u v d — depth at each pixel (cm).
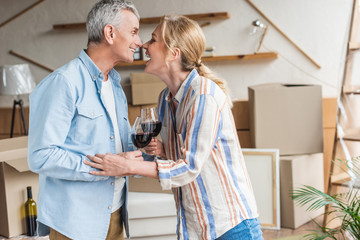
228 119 200
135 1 508
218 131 197
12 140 333
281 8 480
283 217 410
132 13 203
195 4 498
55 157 187
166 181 189
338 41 471
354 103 383
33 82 523
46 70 544
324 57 476
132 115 486
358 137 375
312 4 473
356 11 384
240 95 500
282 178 406
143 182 364
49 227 214
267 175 407
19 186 312
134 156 196
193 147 191
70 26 524
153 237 356
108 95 213
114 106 217
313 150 416
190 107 196
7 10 542
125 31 200
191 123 192
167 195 356
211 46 483
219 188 199
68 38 535
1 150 302
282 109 410
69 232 198
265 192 407
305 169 414
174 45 203
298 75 485
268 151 406
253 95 414
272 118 411
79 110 195
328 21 471
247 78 497
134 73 472
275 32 484
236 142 205
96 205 204
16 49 546
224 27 495
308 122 412
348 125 386
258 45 488
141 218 351
